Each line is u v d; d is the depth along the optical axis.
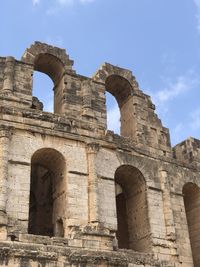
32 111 40.06
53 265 32.66
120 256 36.09
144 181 43.56
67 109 43.12
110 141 42.81
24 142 38.38
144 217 42.47
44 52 44.91
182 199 45.47
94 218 37.47
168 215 42.59
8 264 31.30
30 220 50.22
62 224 38.53
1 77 41.69
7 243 32.38
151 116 48.84
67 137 40.38
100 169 40.75
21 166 37.28
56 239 34.56
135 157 44.09
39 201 50.16
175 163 47.28
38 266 32.16
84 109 43.59
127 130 48.25
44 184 50.78
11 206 35.38
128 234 44.31
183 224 44.00
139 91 49.38
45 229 48.31
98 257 34.38
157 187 43.88
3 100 39.97
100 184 40.06
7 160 36.56
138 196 44.12
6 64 42.31
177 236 42.78
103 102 45.75
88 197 38.72
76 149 40.47
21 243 32.84
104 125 44.19
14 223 34.66
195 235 47.88
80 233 35.62
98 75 47.06
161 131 48.53
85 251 34.56
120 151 43.28
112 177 41.19
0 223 33.53
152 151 46.03
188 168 48.34
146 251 40.84
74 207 37.78
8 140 37.38
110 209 39.50
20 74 42.41
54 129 40.16
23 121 39.03
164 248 40.84
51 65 46.53
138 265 37.25
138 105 48.34
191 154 50.75
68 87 44.47
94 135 42.03
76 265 33.41
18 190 36.22
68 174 38.97
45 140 39.41
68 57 46.28
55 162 40.97
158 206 42.88
